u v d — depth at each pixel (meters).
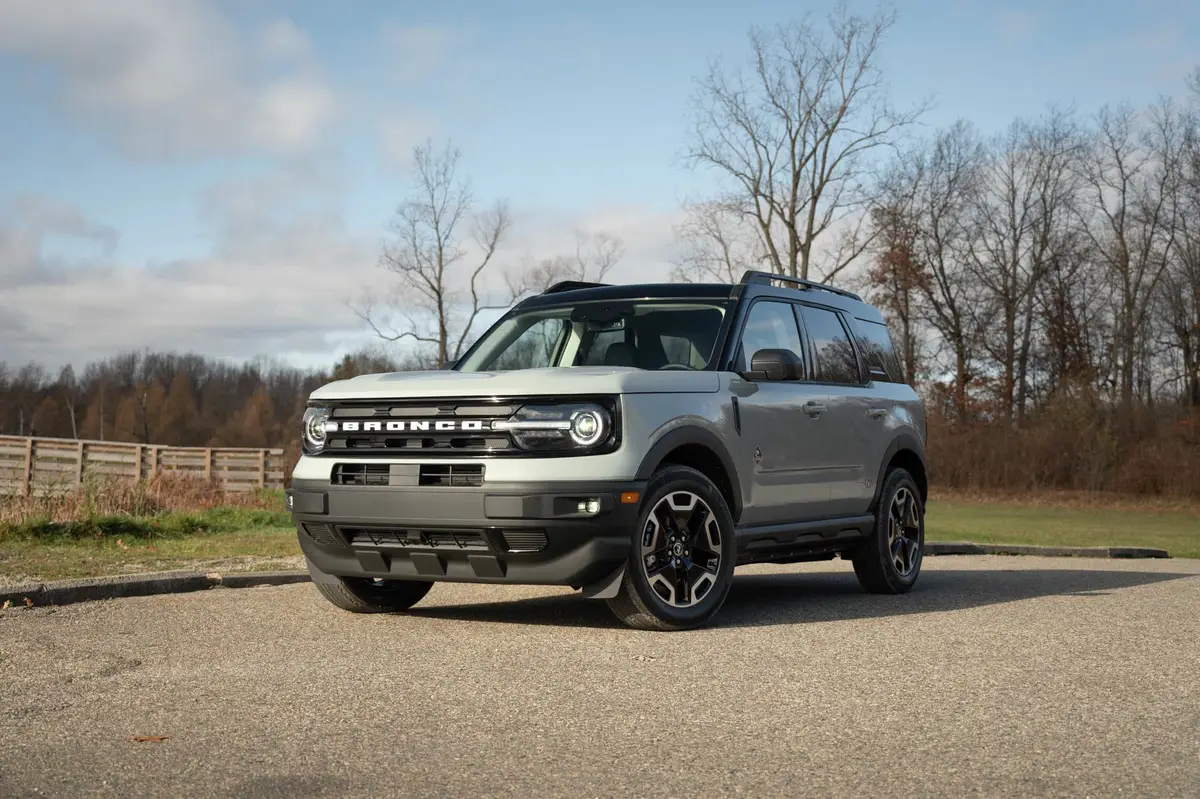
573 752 3.59
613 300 7.22
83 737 3.74
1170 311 52.97
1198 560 15.63
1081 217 55.66
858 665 5.07
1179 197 52.91
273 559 9.50
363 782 3.24
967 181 56.34
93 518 12.17
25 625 6.11
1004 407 53.03
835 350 7.82
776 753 3.59
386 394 6.00
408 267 49.97
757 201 47.31
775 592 8.35
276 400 88.50
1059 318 55.22
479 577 5.85
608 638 5.75
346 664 5.03
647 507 5.83
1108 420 48.53
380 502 5.87
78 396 108.38
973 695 4.48
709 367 6.59
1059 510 39.94
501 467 5.64
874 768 3.43
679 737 3.79
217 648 5.43
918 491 8.49
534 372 5.89
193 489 19.70
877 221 48.16
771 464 6.80
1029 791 3.21
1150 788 3.25
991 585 8.98
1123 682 4.77
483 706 4.22
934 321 55.59
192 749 3.60
